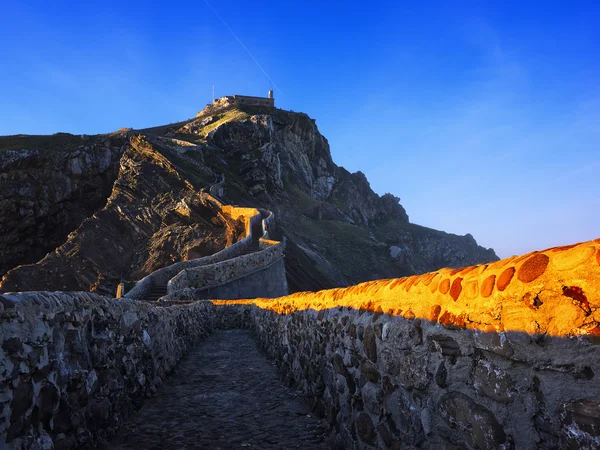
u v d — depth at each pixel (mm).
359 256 87250
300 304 6672
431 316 2697
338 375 4512
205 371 8391
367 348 3666
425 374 2730
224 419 5293
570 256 1720
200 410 5672
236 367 8789
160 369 7246
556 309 1771
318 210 96750
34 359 2955
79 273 47031
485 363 2180
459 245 135125
